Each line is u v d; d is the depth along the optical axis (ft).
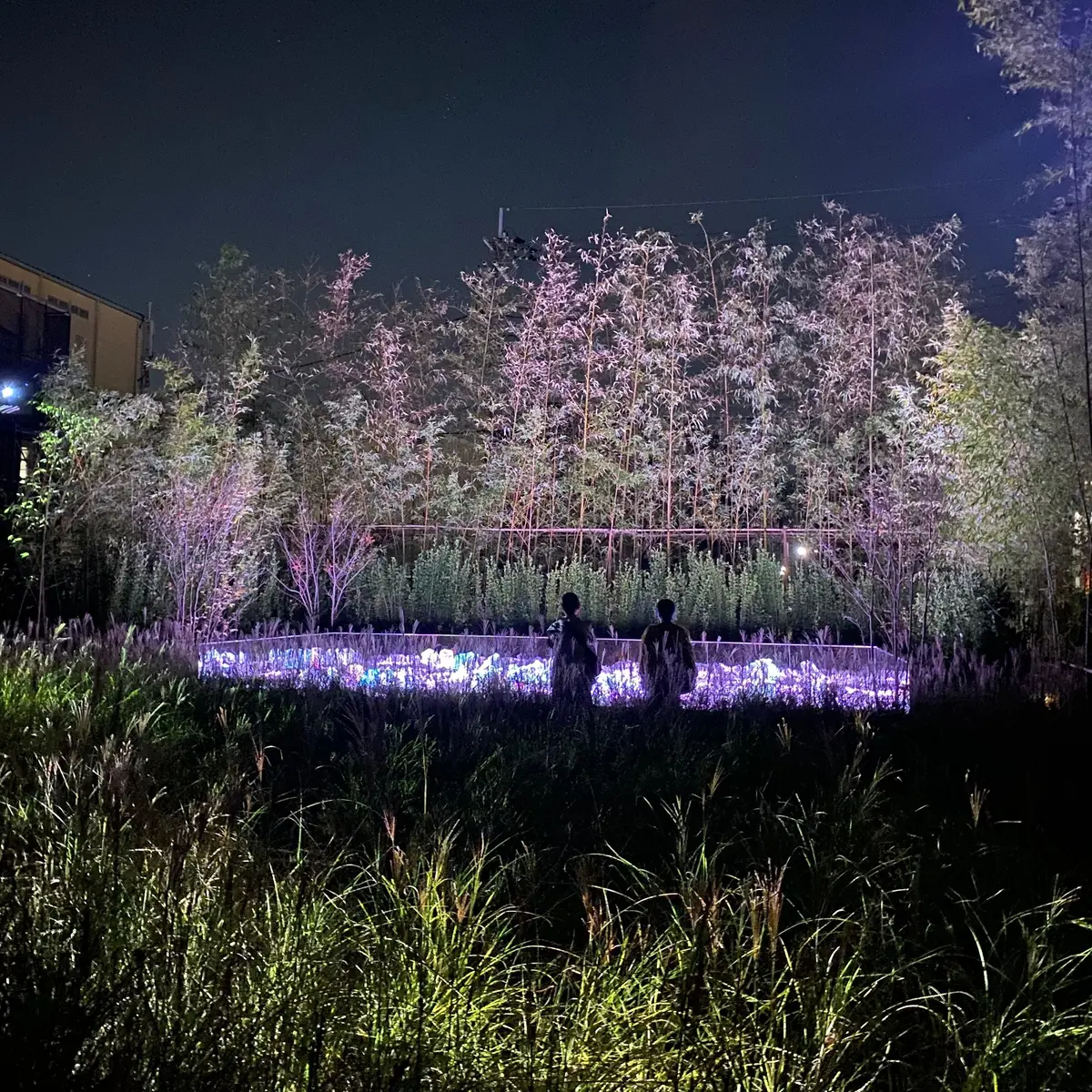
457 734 21.91
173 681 25.59
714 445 53.01
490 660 34.24
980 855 14.56
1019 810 16.84
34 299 57.88
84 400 44.04
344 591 49.80
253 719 23.63
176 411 47.93
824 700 26.45
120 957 9.50
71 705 20.84
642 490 53.57
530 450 53.42
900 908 12.66
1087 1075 9.21
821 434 51.93
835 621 46.37
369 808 16.11
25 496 44.21
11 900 9.75
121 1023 8.37
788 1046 8.92
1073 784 18.42
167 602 43.16
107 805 12.71
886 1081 9.20
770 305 52.65
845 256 52.06
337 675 29.27
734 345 52.21
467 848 14.29
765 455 51.65
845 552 48.01
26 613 42.75
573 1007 9.81
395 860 12.19
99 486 44.55
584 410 53.42
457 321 59.36
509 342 55.57
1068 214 28.45
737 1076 8.61
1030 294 30.25
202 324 66.33
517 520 54.49
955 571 42.34
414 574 50.96
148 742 19.29
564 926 12.66
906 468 44.50
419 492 55.62
